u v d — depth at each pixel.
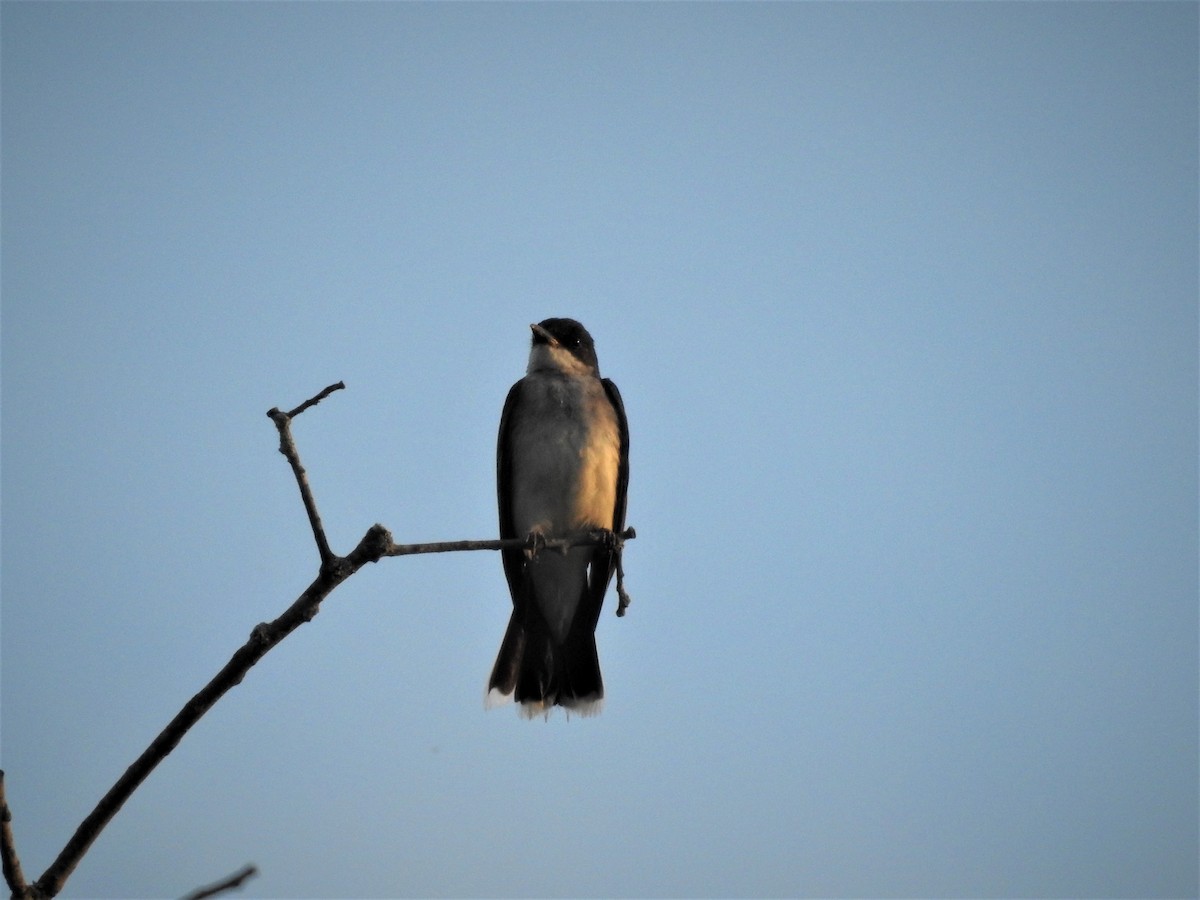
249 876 5.79
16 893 5.87
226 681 6.50
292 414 6.91
